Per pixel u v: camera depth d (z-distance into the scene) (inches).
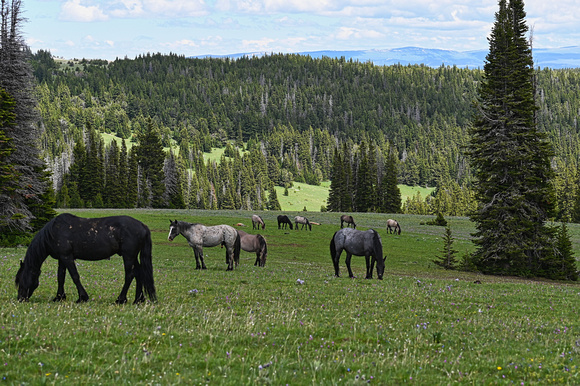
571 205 4995.1
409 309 574.9
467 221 3457.2
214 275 866.8
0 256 1066.7
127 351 317.1
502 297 751.7
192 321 423.5
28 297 506.0
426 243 2265.0
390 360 331.6
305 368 305.9
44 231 500.1
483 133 1675.7
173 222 986.1
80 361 290.0
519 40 1678.2
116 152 4921.3
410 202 7470.5
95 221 506.0
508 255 1571.1
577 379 308.3
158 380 267.9
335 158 5103.3
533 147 1598.2
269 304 557.6
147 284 510.3
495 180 1631.4
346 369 302.8
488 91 1621.6
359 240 954.7
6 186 1496.1
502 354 370.6
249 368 294.4
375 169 5024.6
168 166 5022.1
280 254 1813.5
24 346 315.3
